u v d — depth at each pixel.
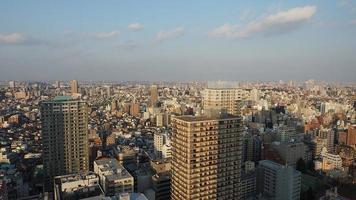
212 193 198.25
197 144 189.12
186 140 188.38
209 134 192.62
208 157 193.88
